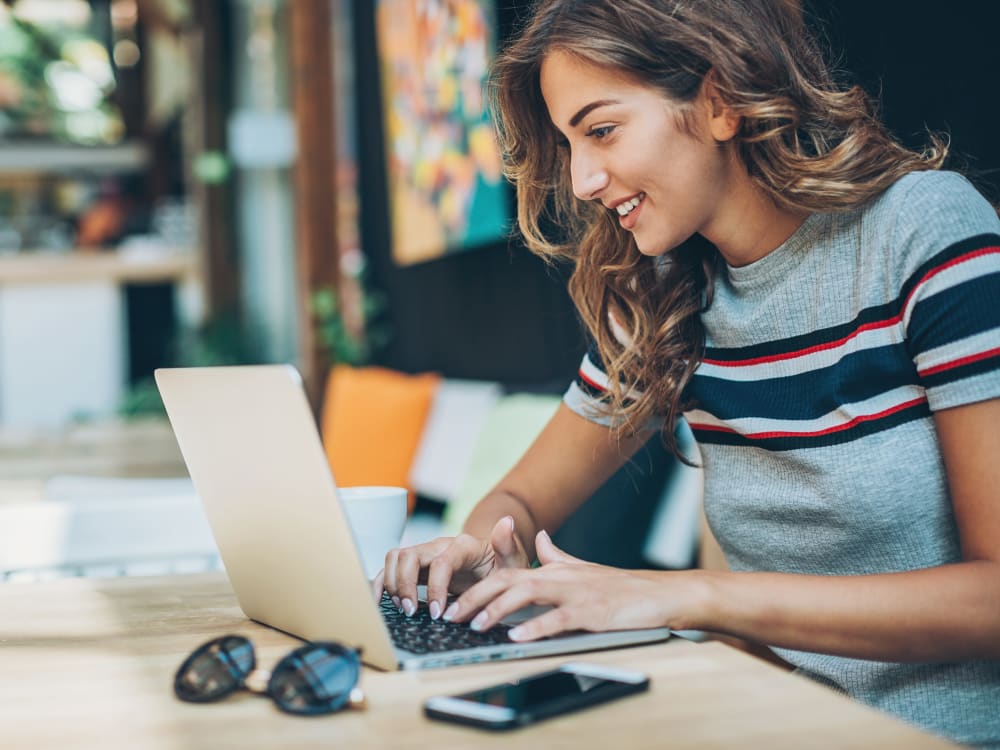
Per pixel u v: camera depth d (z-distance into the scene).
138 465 2.76
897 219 1.11
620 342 1.38
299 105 5.67
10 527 1.45
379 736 0.69
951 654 0.95
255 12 7.71
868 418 1.14
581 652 0.88
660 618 0.92
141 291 9.45
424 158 4.51
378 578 1.07
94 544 1.48
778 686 0.77
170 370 0.97
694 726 0.69
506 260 3.81
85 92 11.99
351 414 3.81
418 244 4.69
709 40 1.11
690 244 1.29
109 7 11.14
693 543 2.40
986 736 1.11
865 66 2.05
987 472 1.01
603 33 1.11
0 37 11.28
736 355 1.26
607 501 2.58
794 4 1.21
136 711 0.76
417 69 4.50
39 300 8.27
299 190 5.73
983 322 1.03
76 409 8.34
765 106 1.11
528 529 1.35
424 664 0.85
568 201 1.40
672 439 1.37
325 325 5.55
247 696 0.79
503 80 1.28
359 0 5.51
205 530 1.52
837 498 1.15
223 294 8.41
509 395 3.33
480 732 0.69
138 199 11.54
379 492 1.21
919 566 1.14
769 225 1.20
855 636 0.93
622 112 1.13
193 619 1.07
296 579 0.92
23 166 11.29
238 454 0.91
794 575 0.97
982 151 1.81
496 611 0.92
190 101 9.25
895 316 1.11
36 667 0.89
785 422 1.20
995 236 1.07
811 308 1.18
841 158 1.13
